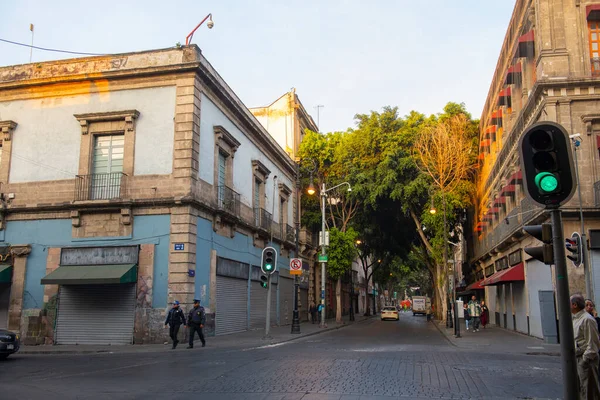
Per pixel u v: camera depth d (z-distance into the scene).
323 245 32.28
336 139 37.84
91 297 20.25
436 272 41.19
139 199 20.23
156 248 19.98
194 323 17.91
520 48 22.17
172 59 21.09
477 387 9.58
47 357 15.73
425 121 35.84
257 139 29.47
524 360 14.05
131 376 10.98
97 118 21.28
